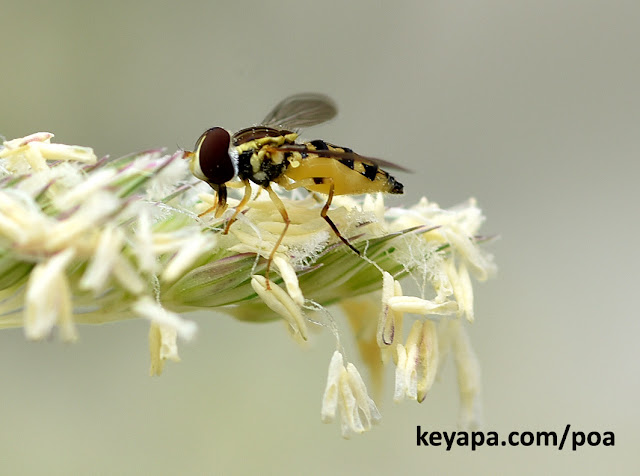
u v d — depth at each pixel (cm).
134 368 7
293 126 6
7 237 5
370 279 5
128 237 5
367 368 6
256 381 7
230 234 5
